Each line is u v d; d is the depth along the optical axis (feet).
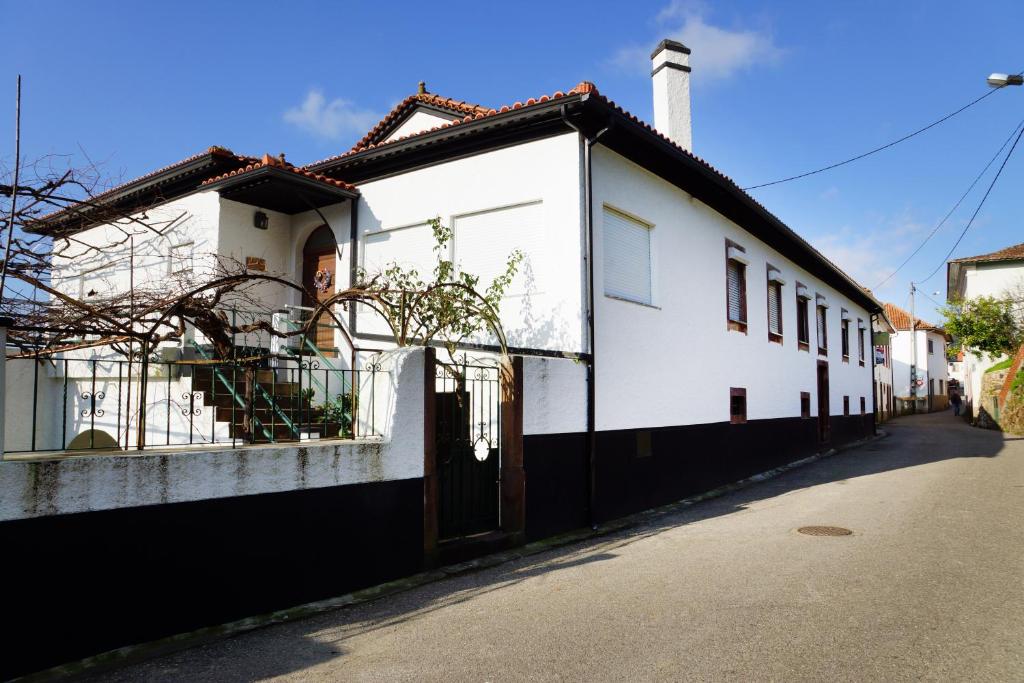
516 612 17.38
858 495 36.17
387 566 20.15
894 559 22.11
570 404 28.19
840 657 13.93
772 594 18.47
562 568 22.07
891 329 128.36
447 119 39.96
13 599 12.75
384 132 43.88
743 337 46.62
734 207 44.06
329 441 19.95
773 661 13.75
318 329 39.17
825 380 67.46
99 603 13.93
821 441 64.80
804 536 26.07
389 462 20.42
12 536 12.79
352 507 19.25
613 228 32.73
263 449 17.15
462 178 33.50
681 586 19.49
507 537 24.57
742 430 45.42
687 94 48.67
